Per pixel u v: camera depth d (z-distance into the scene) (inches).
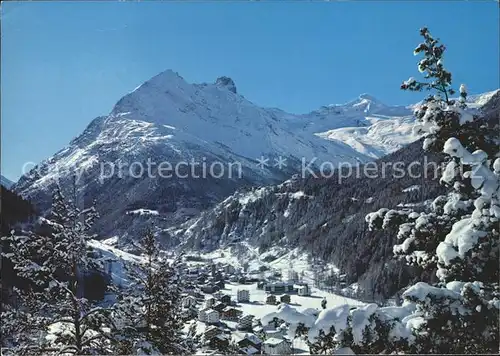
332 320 243.8
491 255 280.2
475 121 309.1
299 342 293.1
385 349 251.6
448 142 278.1
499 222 273.4
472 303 258.2
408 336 252.5
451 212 306.8
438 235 307.7
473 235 273.0
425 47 321.4
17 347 345.4
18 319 346.9
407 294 260.5
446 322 255.8
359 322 247.4
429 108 313.3
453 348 254.1
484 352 255.0
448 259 281.6
